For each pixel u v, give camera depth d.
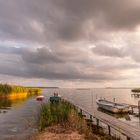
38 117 31.55
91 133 20.83
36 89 127.81
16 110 44.75
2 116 36.22
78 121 23.84
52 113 27.17
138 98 108.38
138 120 33.59
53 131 20.86
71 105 42.59
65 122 23.72
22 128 25.61
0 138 20.98
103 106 47.44
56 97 60.88
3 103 60.12
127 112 41.84
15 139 20.45
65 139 18.09
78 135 19.38
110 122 24.56
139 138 17.58
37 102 65.38
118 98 108.00
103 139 19.41
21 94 89.06
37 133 21.69
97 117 28.42
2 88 74.56
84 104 61.97
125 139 20.55
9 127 26.47
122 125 23.73
